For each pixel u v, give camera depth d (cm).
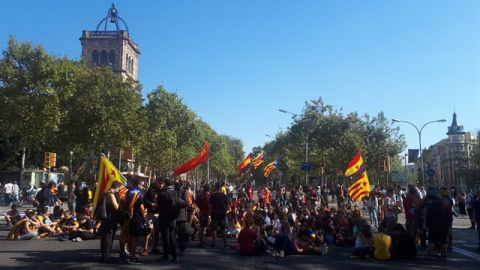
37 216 1474
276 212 1422
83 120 3572
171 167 5769
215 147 7912
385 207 1448
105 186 1091
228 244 1323
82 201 1463
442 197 1192
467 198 1970
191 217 1342
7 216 1797
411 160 4381
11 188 3084
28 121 3297
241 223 1524
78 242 1320
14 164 4872
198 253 1155
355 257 1137
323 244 1207
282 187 3145
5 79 3312
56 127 3356
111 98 3706
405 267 1002
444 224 1119
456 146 14612
